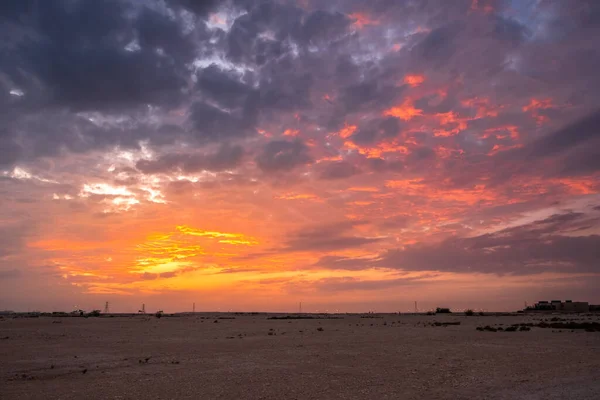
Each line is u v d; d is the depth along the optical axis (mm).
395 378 22141
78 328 65375
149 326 72750
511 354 31766
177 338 47656
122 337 49188
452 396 17938
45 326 69562
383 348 36250
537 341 42062
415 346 37750
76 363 28375
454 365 26453
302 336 49844
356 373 23797
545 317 124750
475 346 37562
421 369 24953
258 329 64438
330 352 33688
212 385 20625
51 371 25203
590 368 25078
